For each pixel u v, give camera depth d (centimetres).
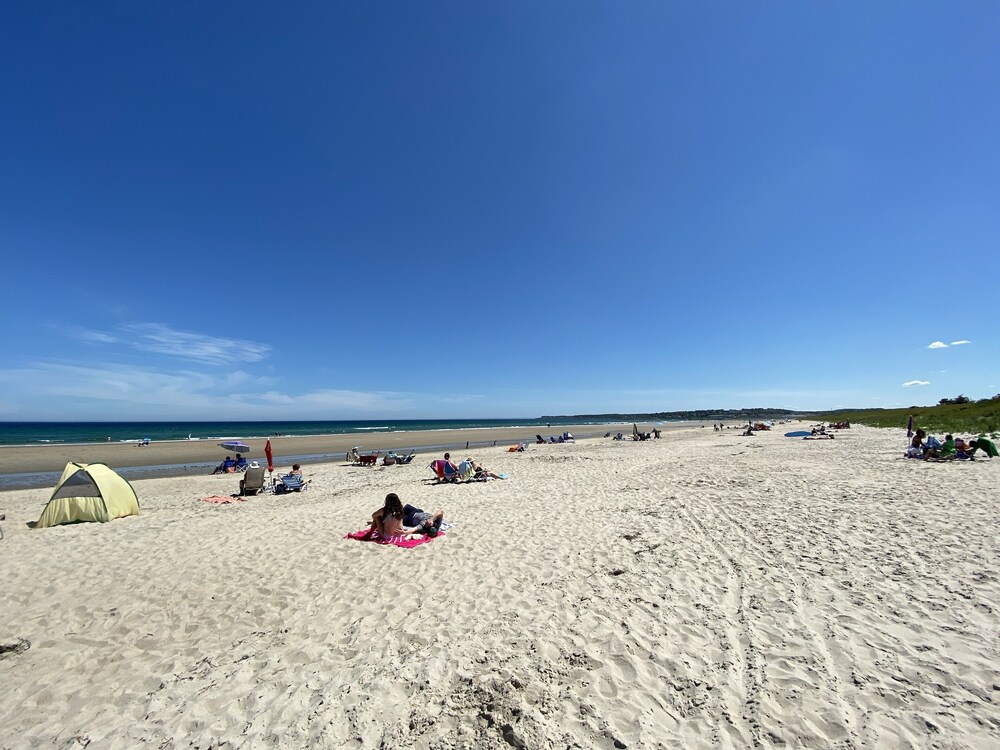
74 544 862
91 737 355
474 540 811
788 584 565
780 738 318
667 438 3944
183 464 2475
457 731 339
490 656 436
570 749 318
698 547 723
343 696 385
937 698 344
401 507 843
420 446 3738
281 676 425
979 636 423
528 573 648
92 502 1058
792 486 1196
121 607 575
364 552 748
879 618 468
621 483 1408
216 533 906
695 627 476
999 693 345
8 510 1266
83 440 4191
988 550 636
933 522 788
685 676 394
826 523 821
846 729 321
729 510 952
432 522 845
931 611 475
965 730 311
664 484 1334
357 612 547
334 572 667
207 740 346
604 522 912
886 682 367
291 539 827
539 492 1305
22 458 2641
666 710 355
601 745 321
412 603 565
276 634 504
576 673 405
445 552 748
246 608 565
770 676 386
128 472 2180
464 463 1588
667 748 316
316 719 360
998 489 1022
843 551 669
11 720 379
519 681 394
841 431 3903
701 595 551
